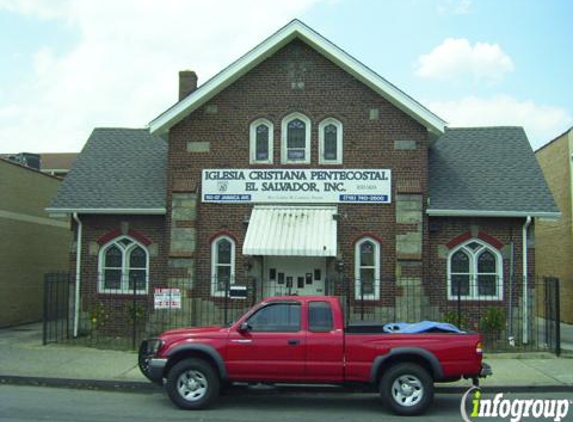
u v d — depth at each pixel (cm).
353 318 1777
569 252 2553
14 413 1024
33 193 2472
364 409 1117
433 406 1143
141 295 1905
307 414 1069
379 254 1795
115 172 2047
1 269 2231
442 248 1841
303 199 1827
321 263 1820
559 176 2689
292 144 1858
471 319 1819
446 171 1964
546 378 1343
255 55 1822
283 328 1088
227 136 1862
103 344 1748
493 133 2142
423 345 1057
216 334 1095
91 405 1111
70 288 1922
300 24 1808
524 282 1819
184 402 1084
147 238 1906
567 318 2584
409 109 1791
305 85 1855
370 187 1816
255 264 1814
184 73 2325
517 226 1839
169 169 1872
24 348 1677
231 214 1842
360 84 1844
